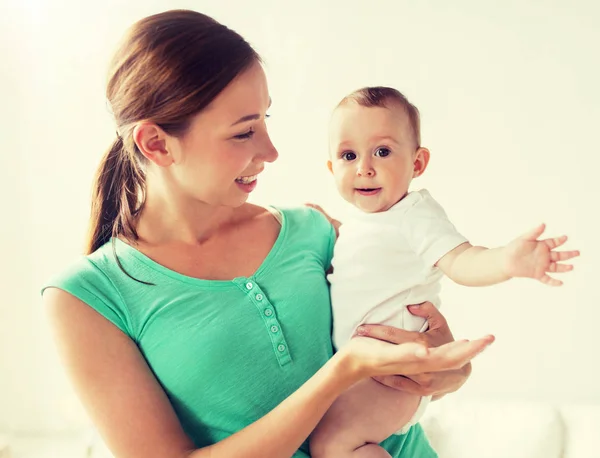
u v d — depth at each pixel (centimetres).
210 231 111
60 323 99
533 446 174
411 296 114
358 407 110
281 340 106
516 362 207
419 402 114
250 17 198
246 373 104
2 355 207
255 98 101
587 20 189
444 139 200
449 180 202
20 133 203
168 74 97
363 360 94
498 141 198
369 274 115
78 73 200
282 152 204
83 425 206
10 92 201
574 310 203
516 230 202
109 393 97
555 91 194
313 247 121
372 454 108
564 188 198
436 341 109
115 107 104
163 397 100
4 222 205
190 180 102
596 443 174
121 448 97
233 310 104
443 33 195
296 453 108
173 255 108
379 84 199
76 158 204
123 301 102
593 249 199
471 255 103
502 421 180
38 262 207
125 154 111
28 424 208
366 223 119
